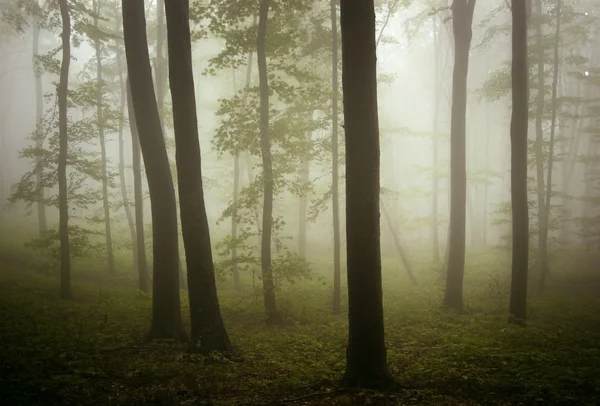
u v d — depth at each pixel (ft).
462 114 53.52
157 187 36.22
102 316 42.29
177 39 31.17
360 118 23.77
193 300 31.60
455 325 42.68
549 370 26.32
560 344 33.91
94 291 56.85
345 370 25.73
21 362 25.59
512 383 24.58
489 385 24.41
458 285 51.65
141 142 36.29
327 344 35.53
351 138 23.93
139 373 26.50
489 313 48.70
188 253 31.60
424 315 47.57
